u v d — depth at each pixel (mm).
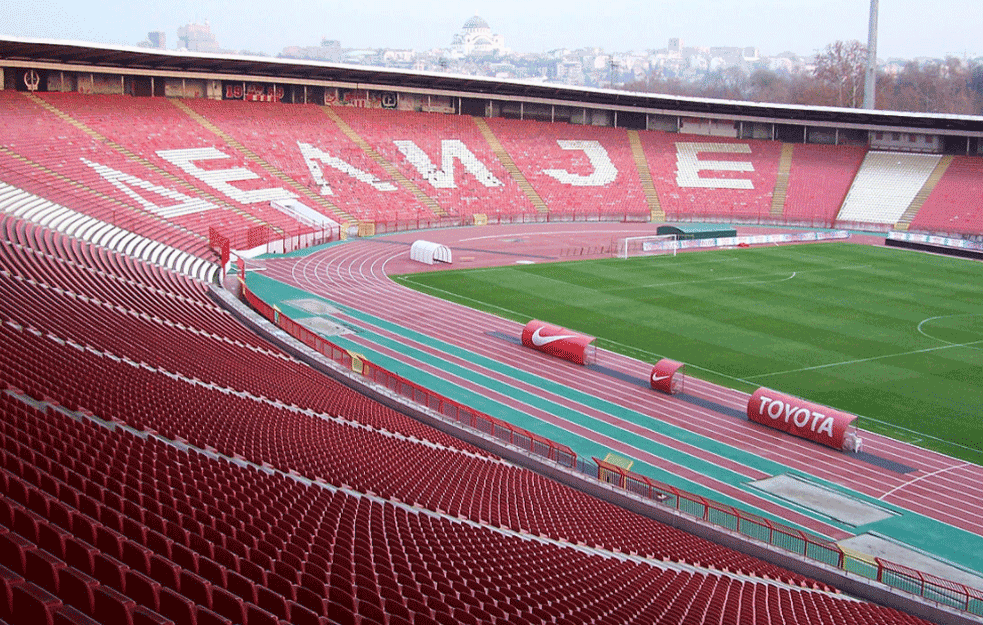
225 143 80625
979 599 22109
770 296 58875
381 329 48750
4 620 7738
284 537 14820
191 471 17656
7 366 21734
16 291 31766
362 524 17625
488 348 45875
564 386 40281
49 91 75125
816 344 47312
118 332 31484
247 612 9508
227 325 41812
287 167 82562
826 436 33812
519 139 101438
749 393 39656
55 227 48750
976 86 191125
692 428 35625
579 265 69000
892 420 36406
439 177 91812
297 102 93250
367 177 87125
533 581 16938
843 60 169625
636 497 28844
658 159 103312
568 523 24016
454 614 12742
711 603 17953
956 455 33125
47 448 15180
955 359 44875
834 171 100875
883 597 23250
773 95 198125
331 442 26031
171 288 45531
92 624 8219
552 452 32156
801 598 20938
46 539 9922
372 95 97875
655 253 75562
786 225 95000
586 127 107062
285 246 70875
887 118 101562
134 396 23438
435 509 21500
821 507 28891
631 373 42281
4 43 65375
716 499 29312
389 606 12125
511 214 91500
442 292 58375
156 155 73375
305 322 49094
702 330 49844
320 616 10570
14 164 59250
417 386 35969
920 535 27109
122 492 14078
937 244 79000
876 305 56781
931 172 97562
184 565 11156
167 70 82688
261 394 30016
